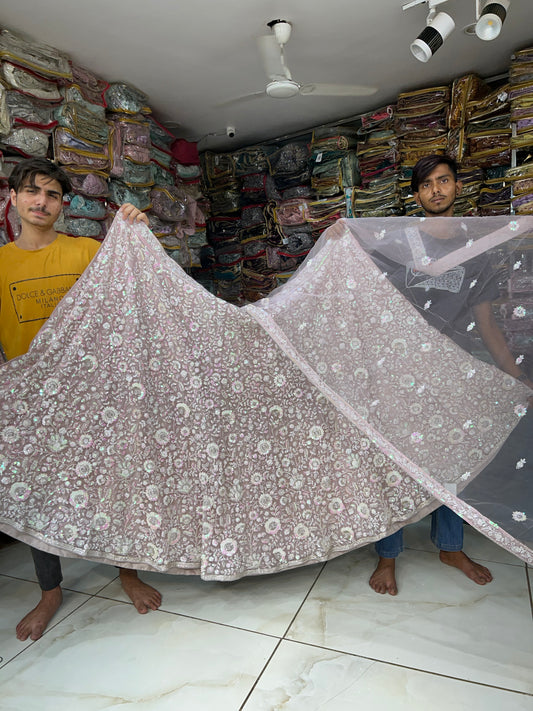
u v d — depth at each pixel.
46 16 2.64
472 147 3.58
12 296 1.79
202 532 1.67
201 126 4.34
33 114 2.75
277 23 2.77
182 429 1.72
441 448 1.54
